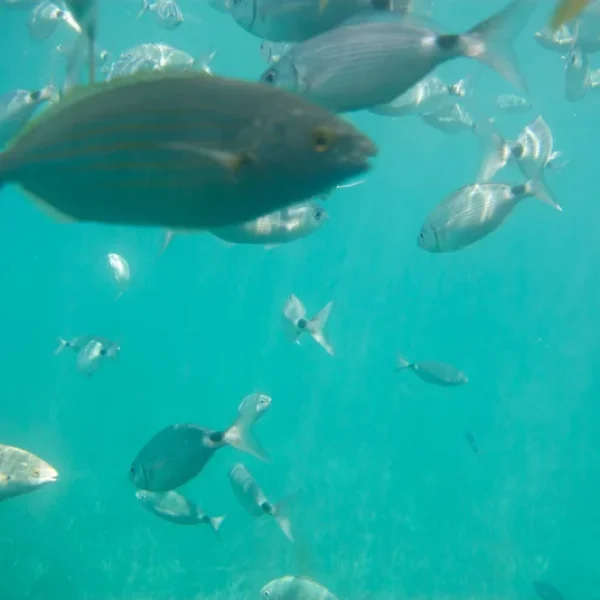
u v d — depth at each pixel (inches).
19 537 534.3
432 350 1334.9
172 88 57.0
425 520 665.0
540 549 630.5
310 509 649.0
